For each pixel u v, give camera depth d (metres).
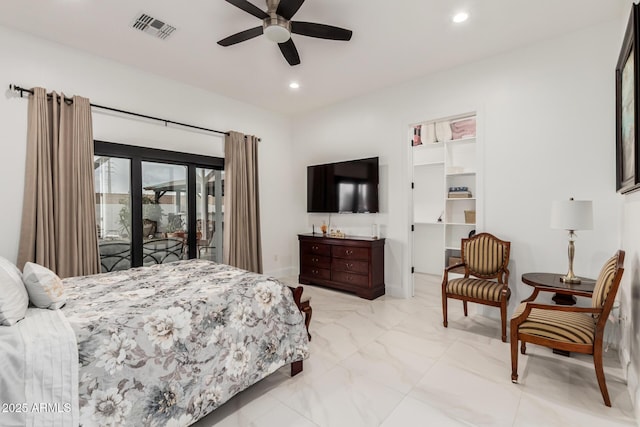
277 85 4.09
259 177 4.94
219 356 1.78
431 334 2.93
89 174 3.09
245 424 1.74
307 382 2.14
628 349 2.12
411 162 4.10
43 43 2.92
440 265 5.32
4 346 1.24
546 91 2.99
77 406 1.29
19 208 2.79
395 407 1.87
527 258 3.12
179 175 4.03
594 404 1.87
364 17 2.61
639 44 1.72
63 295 1.72
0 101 2.70
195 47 3.10
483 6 2.47
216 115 4.36
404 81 3.96
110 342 1.42
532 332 2.06
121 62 3.42
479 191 3.38
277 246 5.25
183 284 2.14
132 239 3.55
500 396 1.96
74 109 3.00
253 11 2.22
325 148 4.97
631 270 2.09
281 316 2.16
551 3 2.44
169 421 1.54
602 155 2.72
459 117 3.63
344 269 4.26
